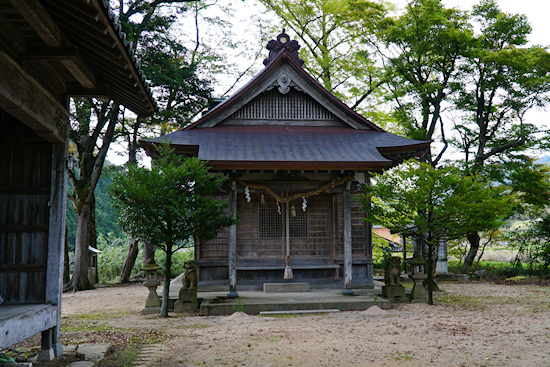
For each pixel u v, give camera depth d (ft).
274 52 54.54
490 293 52.44
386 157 49.96
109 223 143.95
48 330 21.48
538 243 78.43
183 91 79.56
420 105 80.43
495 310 38.22
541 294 51.11
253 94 52.01
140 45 75.36
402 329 29.60
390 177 41.60
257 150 44.70
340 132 52.24
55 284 21.81
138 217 34.94
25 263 21.88
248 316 35.88
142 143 45.24
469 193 39.81
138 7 71.26
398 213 41.70
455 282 68.64
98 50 19.25
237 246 46.96
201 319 35.06
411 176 40.47
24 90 17.90
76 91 23.61
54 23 17.54
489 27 75.97
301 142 48.26
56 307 21.80
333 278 47.62
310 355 22.95
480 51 71.87
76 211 68.95
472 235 79.30
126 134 79.71
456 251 82.28
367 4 80.89
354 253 47.98
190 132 49.57
